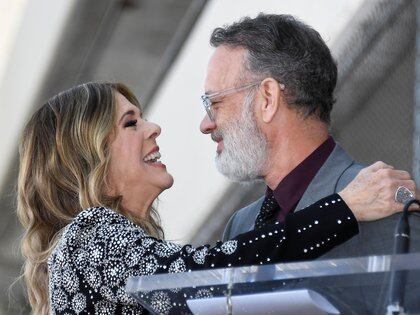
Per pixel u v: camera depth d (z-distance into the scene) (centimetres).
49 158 549
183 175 1373
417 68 858
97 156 543
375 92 920
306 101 532
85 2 1165
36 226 550
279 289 375
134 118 557
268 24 541
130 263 491
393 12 884
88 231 509
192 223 1386
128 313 496
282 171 532
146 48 1259
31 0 1305
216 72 542
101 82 567
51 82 1343
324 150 531
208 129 544
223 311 387
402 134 890
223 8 1173
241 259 475
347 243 490
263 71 533
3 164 1474
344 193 483
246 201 1273
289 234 475
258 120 532
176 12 1183
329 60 545
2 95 1435
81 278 499
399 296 359
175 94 1344
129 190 550
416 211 475
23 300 709
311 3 1020
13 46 1385
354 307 373
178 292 387
